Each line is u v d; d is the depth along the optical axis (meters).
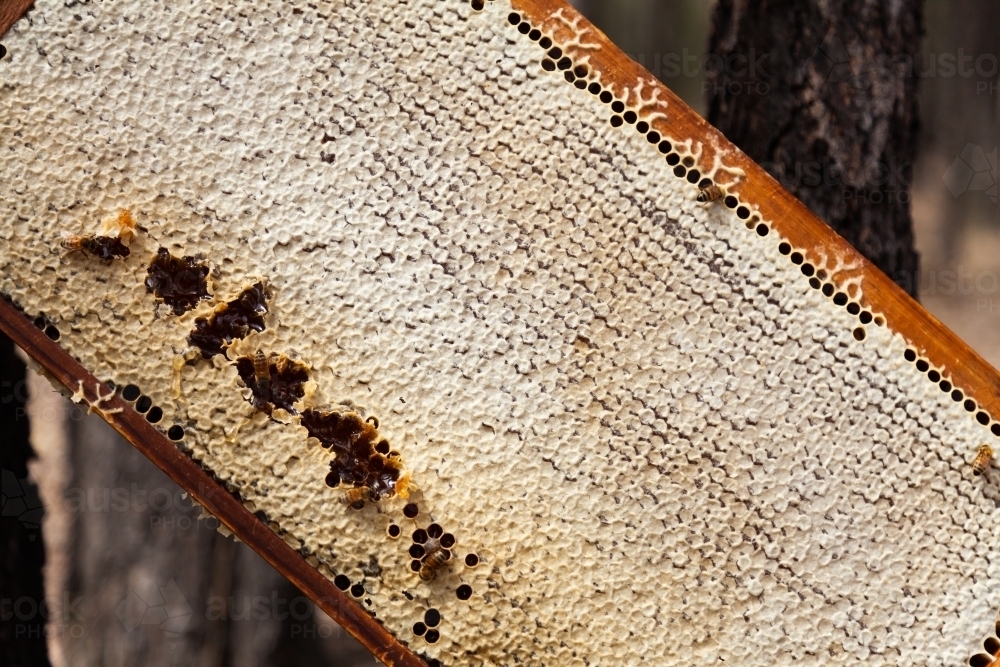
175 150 0.95
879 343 0.96
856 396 0.96
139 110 0.95
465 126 0.96
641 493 0.96
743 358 0.96
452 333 0.96
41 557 1.06
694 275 0.96
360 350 0.95
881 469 0.96
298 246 0.95
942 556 0.95
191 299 0.95
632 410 0.96
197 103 0.95
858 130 1.04
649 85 0.96
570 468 0.95
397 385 0.95
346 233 0.96
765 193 0.96
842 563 0.96
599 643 0.95
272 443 0.95
